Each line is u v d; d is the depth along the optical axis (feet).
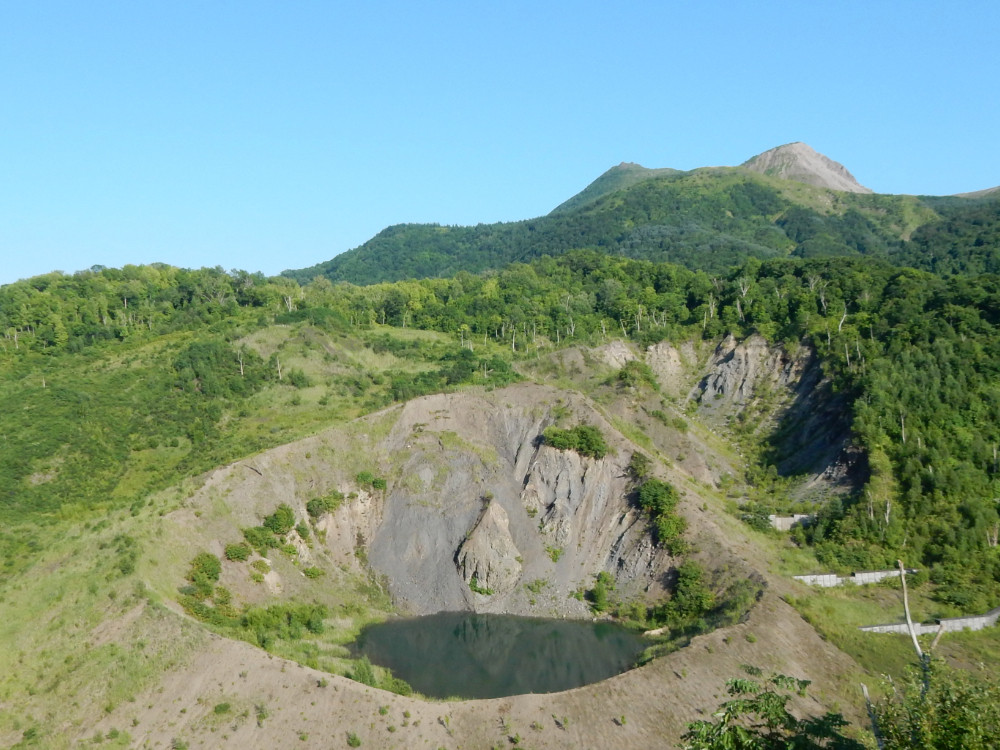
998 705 110.32
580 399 363.56
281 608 267.59
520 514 327.67
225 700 203.00
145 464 405.18
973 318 407.44
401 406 367.45
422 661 256.52
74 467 398.42
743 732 112.37
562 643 271.28
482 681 241.35
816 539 317.22
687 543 297.94
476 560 305.73
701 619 263.70
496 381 396.37
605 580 304.50
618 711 207.21
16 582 263.08
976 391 366.43
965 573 292.61
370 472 337.11
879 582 292.40
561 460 334.85
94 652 217.77
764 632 239.30
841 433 372.79
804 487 360.48
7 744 193.06
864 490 328.29
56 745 191.72
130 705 201.87
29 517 362.12
